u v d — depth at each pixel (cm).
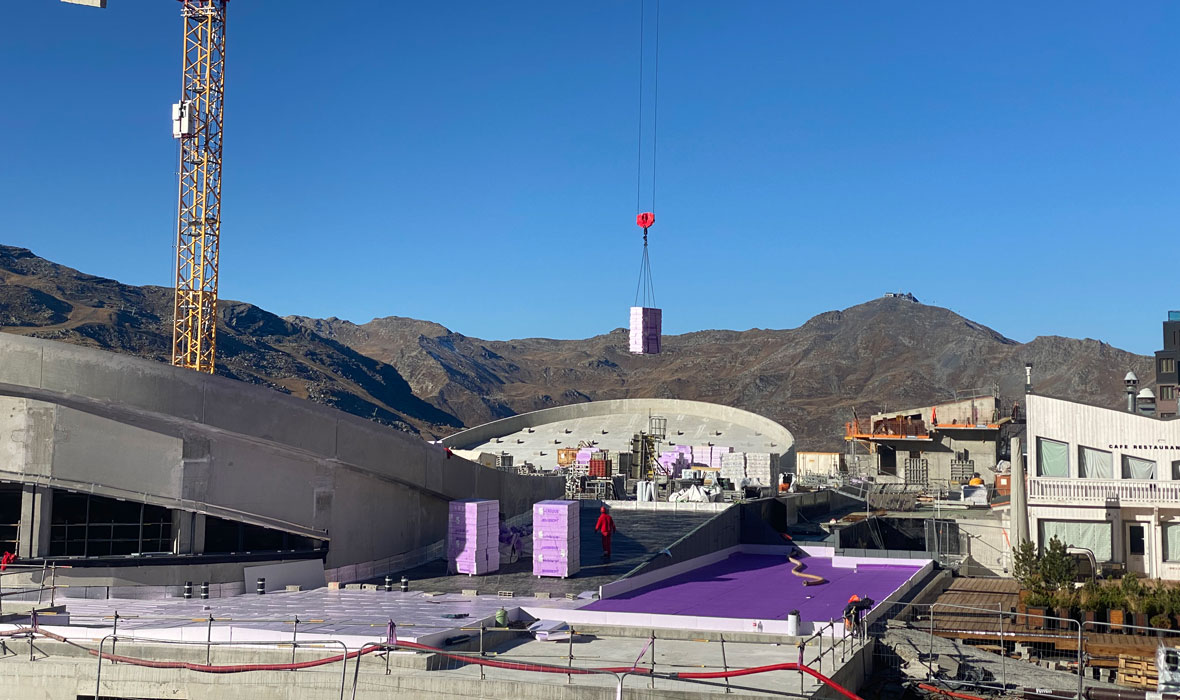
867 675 3120
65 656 2964
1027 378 5266
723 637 3186
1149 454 4962
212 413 3816
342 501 4244
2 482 3759
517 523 5572
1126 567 4934
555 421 11581
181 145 11006
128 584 3681
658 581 4338
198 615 3266
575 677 2645
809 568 4931
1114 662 3309
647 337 4506
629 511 5872
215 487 3878
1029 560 4500
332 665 2747
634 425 10975
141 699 2867
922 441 9088
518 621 3422
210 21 10981
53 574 3459
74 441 3725
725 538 5291
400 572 4400
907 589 4247
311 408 4053
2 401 3734
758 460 7806
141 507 3850
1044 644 3450
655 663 2786
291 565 4044
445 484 4741
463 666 2778
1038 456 5197
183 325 11081
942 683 2973
